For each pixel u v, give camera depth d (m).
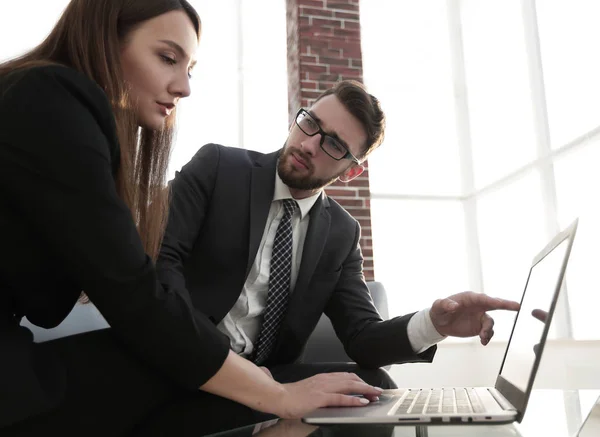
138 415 0.86
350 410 0.78
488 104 5.41
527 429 0.69
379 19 5.77
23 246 0.73
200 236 1.44
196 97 5.08
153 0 0.89
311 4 4.74
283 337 1.42
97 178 0.73
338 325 1.53
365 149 1.56
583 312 3.86
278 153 1.60
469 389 1.08
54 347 0.80
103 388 0.81
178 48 0.91
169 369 0.81
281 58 5.33
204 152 1.56
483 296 1.20
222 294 1.37
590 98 4.11
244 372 0.83
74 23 0.86
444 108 5.77
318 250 1.47
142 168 1.05
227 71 5.20
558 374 3.78
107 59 0.86
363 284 1.58
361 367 1.37
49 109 0.72
